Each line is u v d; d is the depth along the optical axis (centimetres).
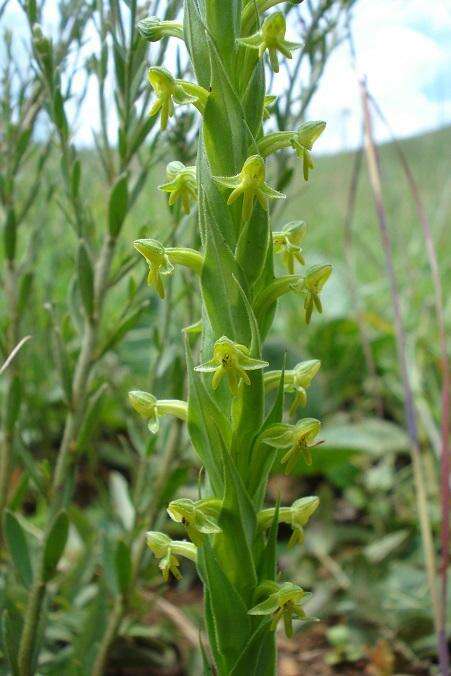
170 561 20
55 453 40
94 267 27
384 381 56
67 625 31
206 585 20
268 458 19
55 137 27
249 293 19
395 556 40
